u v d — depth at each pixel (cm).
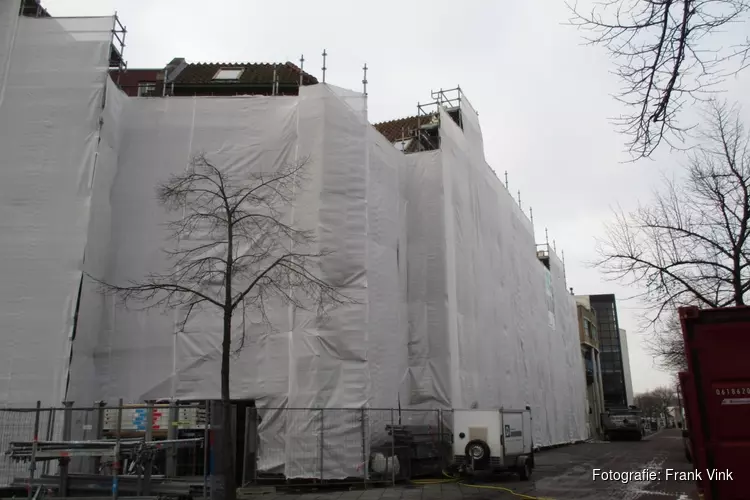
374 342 1997
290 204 1856
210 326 1811
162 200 1638
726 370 729
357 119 1942
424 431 1969
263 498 1481
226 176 1633
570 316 5159
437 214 2392
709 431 723
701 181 1800
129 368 1788
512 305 3192
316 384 1714
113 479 1096
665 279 1747
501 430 1828
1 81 1744
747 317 735
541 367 3719
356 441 1689
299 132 1909
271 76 2544
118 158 1944
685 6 599
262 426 1725
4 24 1788
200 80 2555
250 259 1759
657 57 641
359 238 1844
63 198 1698
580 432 4931
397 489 1638
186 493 1144
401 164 2419
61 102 1762
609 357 9512
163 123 1983
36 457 1109
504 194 3297
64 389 1566
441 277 2331
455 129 2581
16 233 1666
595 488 1647
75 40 1814
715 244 1717
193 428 1435
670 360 3266
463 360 2339
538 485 1727
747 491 698
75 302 1628
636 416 5353
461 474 1931
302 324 1761
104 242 1834
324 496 1502
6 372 1575
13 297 1625
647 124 684
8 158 1709
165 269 1839
